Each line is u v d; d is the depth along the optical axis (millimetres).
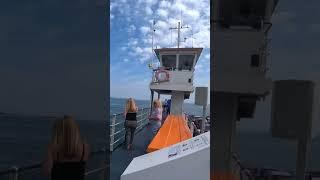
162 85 9781
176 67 9914
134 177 2314
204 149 2234
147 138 8047
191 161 2246
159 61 10055
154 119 8484
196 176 2242
